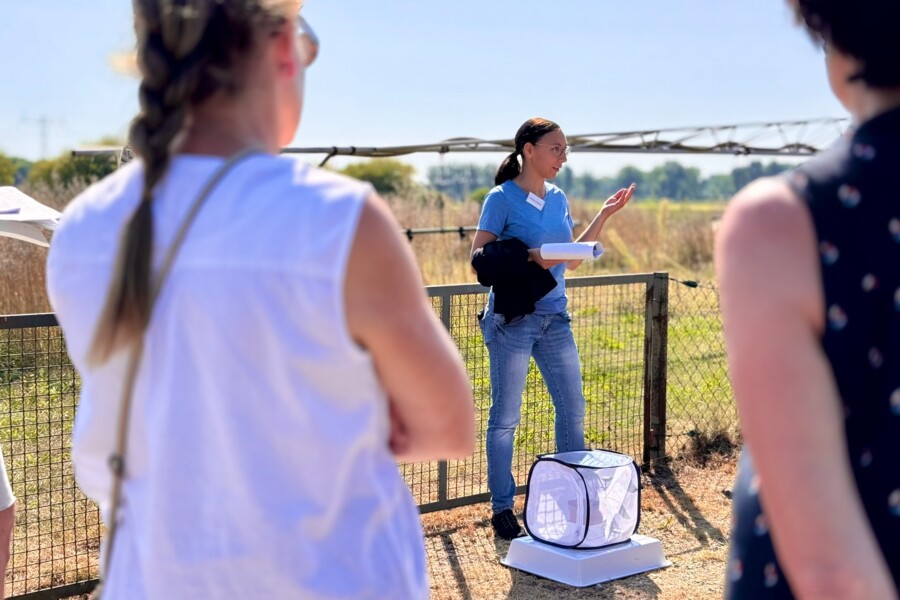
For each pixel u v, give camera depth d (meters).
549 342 4.57
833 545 0.94
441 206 17.33
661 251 18.14
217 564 1.16
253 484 1.14
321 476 1.16
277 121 1.29
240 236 1.13
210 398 1.14
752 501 1.16
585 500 4.09
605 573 4.09
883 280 1.01
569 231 4.57
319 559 1.17
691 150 15.59
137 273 1.15
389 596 1.21
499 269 4.26
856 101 1.10
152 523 1.17
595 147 15.04
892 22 1.02
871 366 1.02
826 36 1.09
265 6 1.22
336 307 1.12
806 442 0.96
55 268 1.24
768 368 0.98
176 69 1.18
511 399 4.54
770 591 1.12
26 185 15.11
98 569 4.09
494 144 11.77
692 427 6.28
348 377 1.15
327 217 1.13
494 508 4.63
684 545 4.55
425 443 1.29
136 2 1.23
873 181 1.02
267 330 1.12
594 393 7.07
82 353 1.22
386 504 1.23
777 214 1.02
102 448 1.24
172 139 1.18
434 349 1.22
